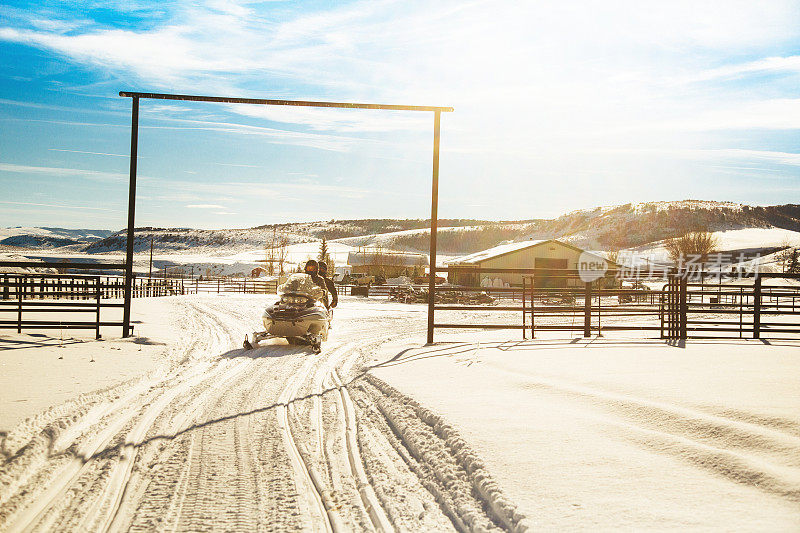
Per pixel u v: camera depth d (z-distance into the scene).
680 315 14.34
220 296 44.66
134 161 14.37
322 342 15.71
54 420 6.73
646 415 6.26
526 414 6.63
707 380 7.95
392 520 4.44
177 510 4.61
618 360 10.05
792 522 3.74
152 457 5.86
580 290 14.89
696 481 4.52
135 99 14.17
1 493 4.79
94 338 14.70
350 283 71.25
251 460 5.80
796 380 7.93
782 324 15.64
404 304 38.75
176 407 7.88
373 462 5.76
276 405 8.14
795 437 5.24
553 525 3.86
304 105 14.26
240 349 14.16
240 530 4.27
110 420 7.12
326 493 5.01
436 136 14.53
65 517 4.45
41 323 14.51
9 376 9.29
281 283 15.62
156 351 12.85
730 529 3.66
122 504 4.71
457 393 7.93
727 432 5.46
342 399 8.59
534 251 57.19
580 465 4.96
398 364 11.02
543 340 14.10
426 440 6.16
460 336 16.64
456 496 4.71
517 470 4.91
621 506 4.11
